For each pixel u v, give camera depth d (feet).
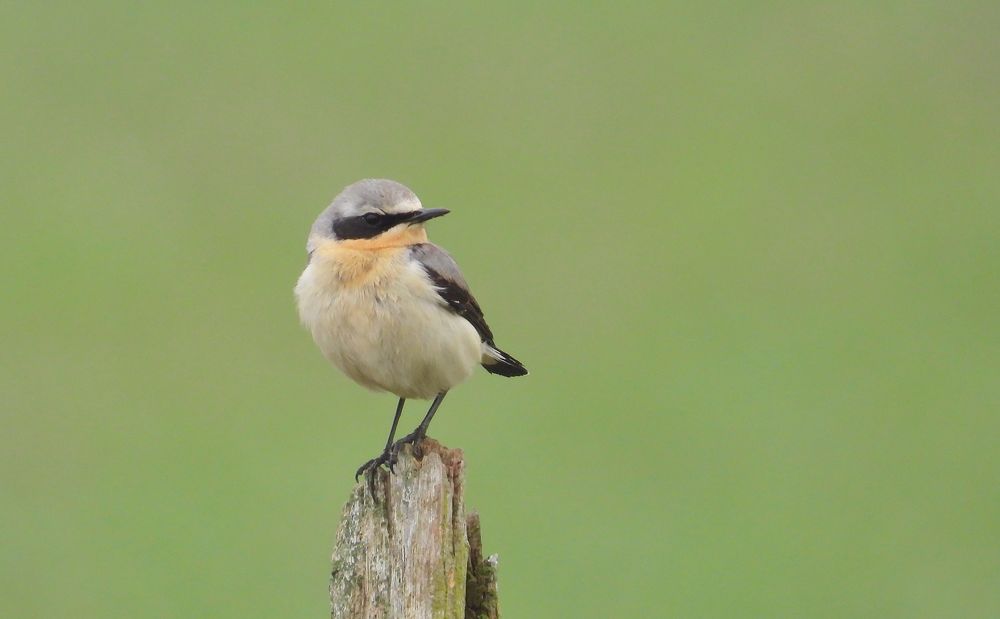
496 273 61.57
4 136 67.87
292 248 61.05
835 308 60.59
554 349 56.54
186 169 66.13
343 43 77.61
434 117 71.46
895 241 65.41
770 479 48.44
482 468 48.11
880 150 73.26
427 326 29.48
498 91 74.33
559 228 64.28
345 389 53.06
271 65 74.33
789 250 64.13
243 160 66.49
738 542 45.19
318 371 54.03
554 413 52.01
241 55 75.31
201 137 68.59
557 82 76.07
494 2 82.94
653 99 74.90
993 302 60.95
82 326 56.29
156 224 62.08
